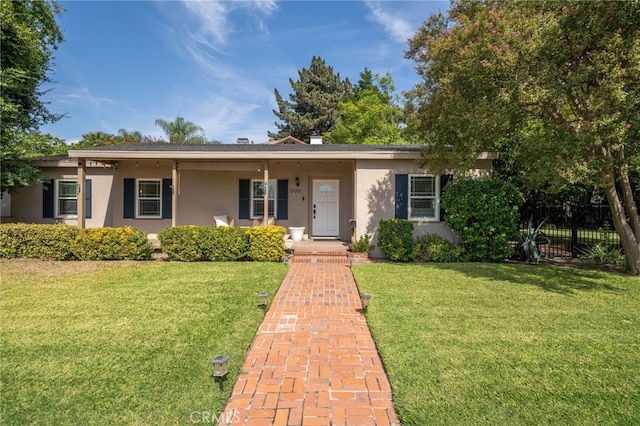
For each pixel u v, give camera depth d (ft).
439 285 21.49
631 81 19.62
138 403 9.11
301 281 23.41
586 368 10.91
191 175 39.91
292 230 37.55
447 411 8.79
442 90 27.53
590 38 20.89
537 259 30.37
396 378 10.34
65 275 23.85
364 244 32.09
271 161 38.73
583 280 22.97
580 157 21.63
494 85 24.21
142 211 40.06
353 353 12.35
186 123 102.94
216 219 38.04
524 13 22.97
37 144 40.42
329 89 113.39
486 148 30.58
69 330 13.88
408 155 32.60
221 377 9.89
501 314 15.99
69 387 9.81
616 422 8.36
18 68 39.11
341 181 39.93
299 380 10.48
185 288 20.35
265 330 14.56
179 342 12.79
